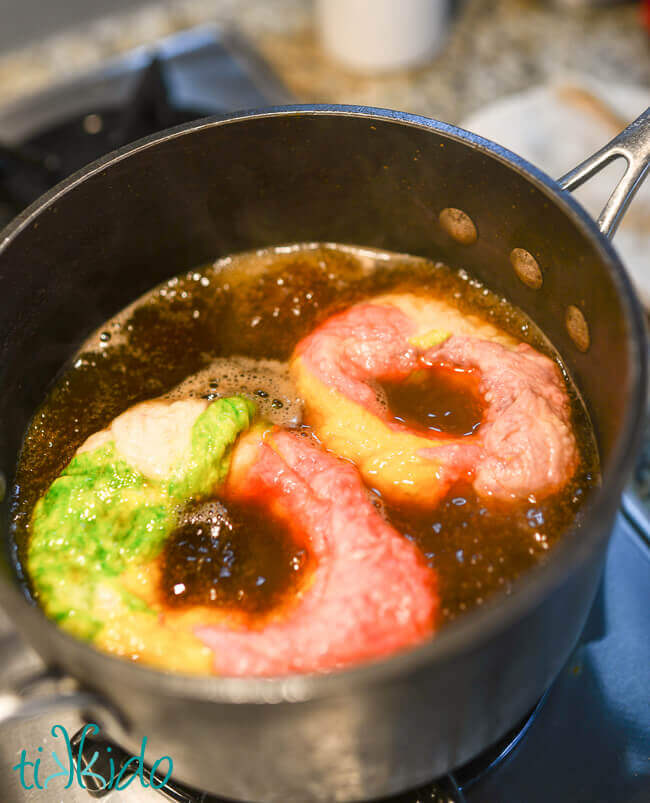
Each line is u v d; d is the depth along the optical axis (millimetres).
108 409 362
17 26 606
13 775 321
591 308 315
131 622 304
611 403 294
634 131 312
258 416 352
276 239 389
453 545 319
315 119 335
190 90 536
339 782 283
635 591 349
